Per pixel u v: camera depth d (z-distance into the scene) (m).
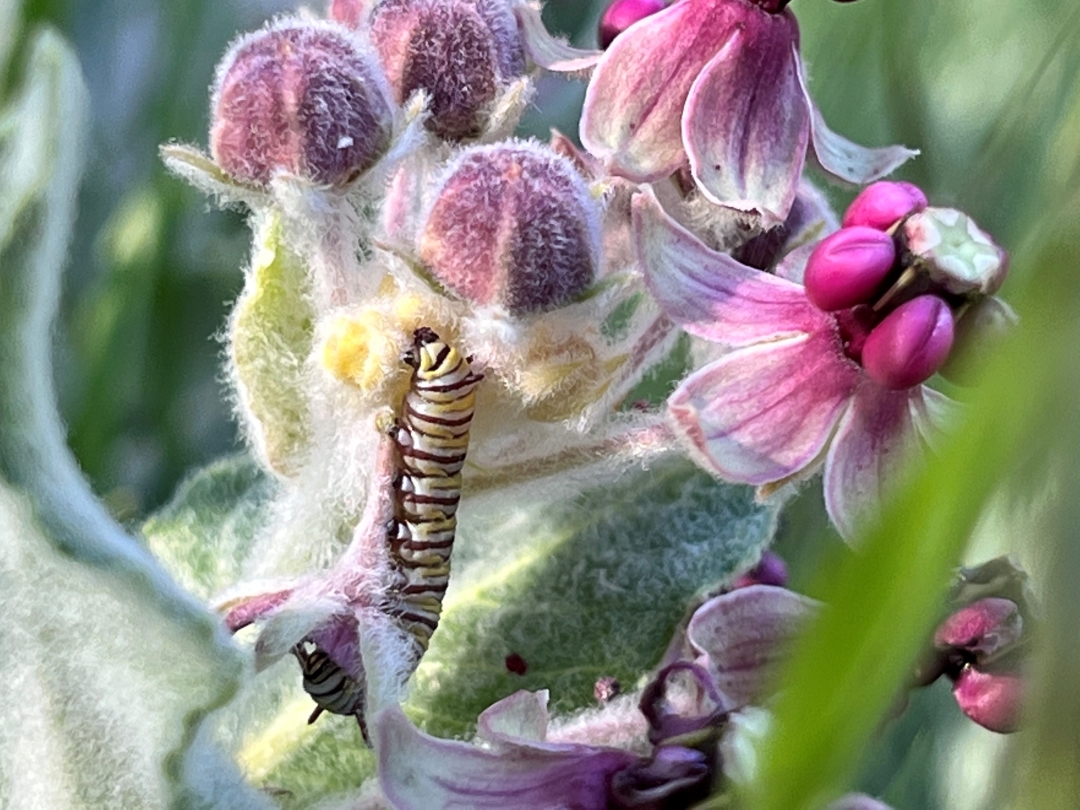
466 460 0.09
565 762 0.09
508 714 0.09
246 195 0.09
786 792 0.06
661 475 0.10
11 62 0.07
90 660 0.08
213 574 0.11
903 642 0.05
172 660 0.07
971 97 0.12
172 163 0.09
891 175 0.12
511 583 0.10
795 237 0.10
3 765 0.08
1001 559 0.09
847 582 0.05
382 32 0.10
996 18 0.12
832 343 0.09
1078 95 0.06
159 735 0.08
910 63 0.12
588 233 0.09
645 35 0.10
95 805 0.08
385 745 0.08
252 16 0.15
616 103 0.10
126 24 0.15
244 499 0.11
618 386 0.10
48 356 0.07
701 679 0.09
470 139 0.10
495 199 0.09
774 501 0.10
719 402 0.09
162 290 0.13
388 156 0.09
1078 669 0.05
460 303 0.09
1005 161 0.10
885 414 0.09
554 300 0.09
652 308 0.10
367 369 0.09
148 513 0.13
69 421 0.13
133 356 0.13
